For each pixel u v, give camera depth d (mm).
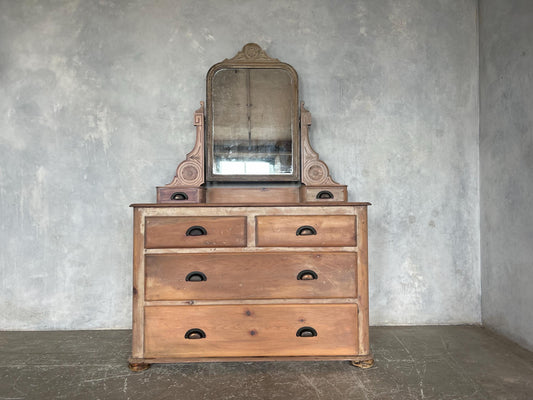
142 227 2094
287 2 2889
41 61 2812
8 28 2805
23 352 2350
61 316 2785
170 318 2076
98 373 2059
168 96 2852
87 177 2814
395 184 2893
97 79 2828
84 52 2826
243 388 1890
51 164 2801
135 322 2074
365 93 2895
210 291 2092
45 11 2818
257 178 2670
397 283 2873
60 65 2818
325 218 2131
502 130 2629
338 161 2879
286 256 2113
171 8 2863
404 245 2883
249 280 2100
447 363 2174
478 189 2912
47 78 2812
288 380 1973
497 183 2686
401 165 2895
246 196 2709
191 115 2857
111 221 2814
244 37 2873
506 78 2588
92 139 2820
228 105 2709
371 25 2904
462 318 2883
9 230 2779
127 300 2812
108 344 2484
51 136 2803
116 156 2828
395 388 1883
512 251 2518
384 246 2877
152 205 2086
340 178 2879
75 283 2795
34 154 2797
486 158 2820
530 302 2346
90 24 2834
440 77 2916
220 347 2080
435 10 2914
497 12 2684
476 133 2891
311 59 2885
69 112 2814
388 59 2904
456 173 2912
